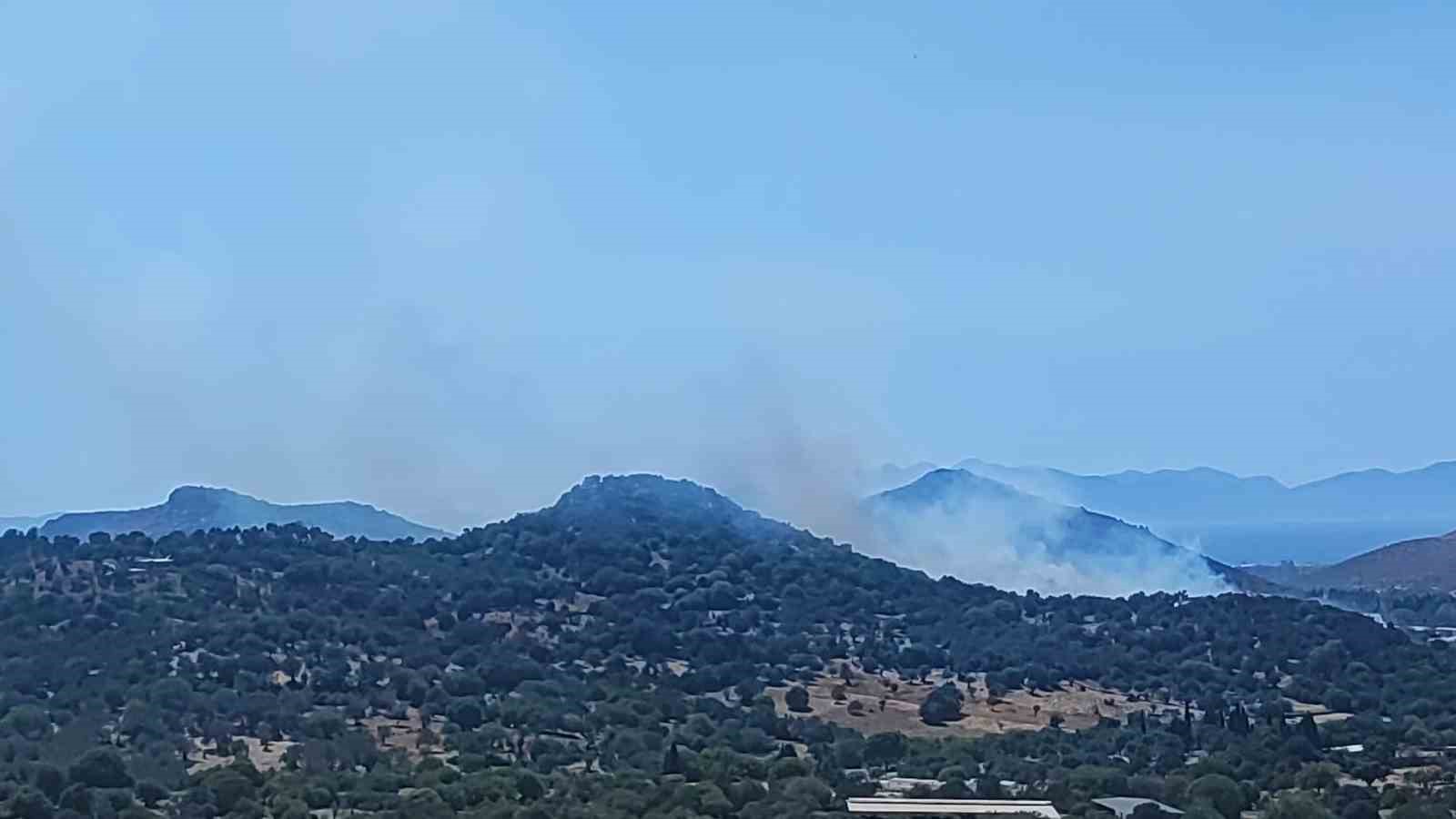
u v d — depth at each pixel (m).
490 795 125.00
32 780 126.12
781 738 166.00
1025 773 147.50
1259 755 154.12
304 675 173.50
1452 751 162.12
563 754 147.62
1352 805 131.12
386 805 124.25
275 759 144.12
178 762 137.38
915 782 142.25
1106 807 131.50
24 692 159.62
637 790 127.00
